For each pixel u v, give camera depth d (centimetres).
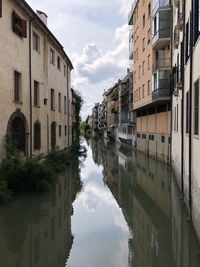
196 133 1119
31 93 2027
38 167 1666
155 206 1450
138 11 4081
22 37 1864
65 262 857
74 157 3444
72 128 4275
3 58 1594
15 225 1168
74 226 1170
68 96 3644
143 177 2239
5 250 945
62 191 1742
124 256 898
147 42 3422
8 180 1538
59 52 2948
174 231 1106
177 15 2133
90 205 1471
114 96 7862
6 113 1634
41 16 2697
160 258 880
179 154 1838
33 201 1486
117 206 1459
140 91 3859
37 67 2191
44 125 2377
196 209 1044
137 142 4572
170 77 2531
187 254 906
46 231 1111
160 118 3111
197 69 1103
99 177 2264
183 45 1680
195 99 1155
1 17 1548
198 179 1012
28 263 855
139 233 1094
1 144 1572
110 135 8450
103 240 1027
